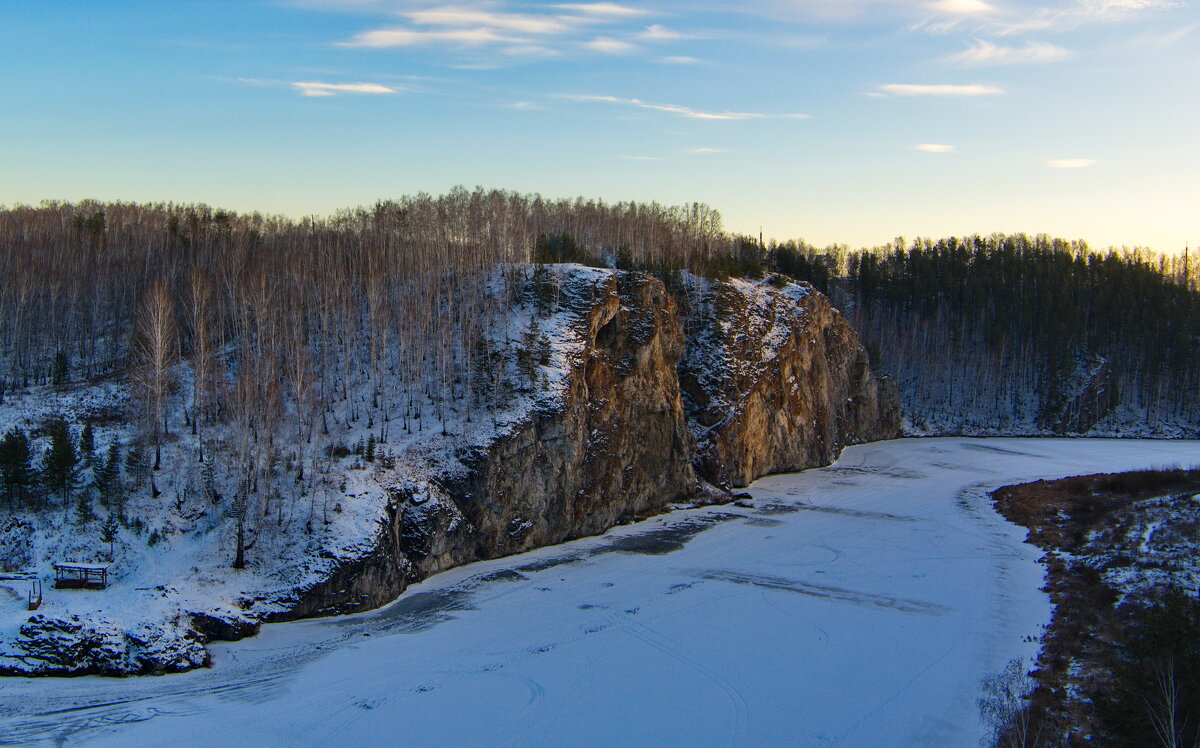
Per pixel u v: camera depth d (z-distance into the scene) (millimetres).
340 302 95500
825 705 43625
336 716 41656
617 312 93438
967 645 51906
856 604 59938
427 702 43438
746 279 135375
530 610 58656
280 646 51312
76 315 99312
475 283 96188
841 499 99438
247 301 81938
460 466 72250
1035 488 100938
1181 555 63156
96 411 76938
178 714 41375
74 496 61500
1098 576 63000
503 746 39000
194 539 59688
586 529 80875
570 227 145000
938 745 39531
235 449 66000
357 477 66688
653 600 60781
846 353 149125
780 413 118000
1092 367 181750
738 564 70500
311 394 75125
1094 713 40562
